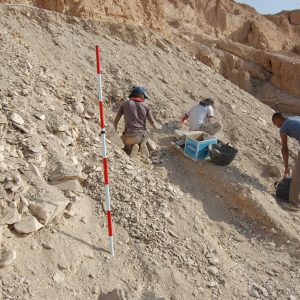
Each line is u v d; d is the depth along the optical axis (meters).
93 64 7.82
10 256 3.79
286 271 4.96
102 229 4.66
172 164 6.52
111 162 5.55
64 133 5.52
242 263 5.01
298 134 5.99
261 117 8.49
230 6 24.64
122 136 6.36
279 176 6.86
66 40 8.04
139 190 5.24
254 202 5.87
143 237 4.70
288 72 16.88
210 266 4.64
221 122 7.92
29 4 8.55
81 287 4.01
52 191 4.53
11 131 4.94
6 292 3.63
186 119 7.33
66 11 8.88
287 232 5.57
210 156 6.48
